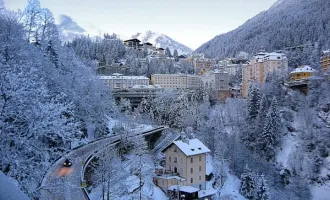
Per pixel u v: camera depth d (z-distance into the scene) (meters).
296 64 187.38
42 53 57.81
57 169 41.06
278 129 105.44
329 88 115.00
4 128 17.61
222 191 69.50
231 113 128.12
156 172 67.06
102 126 81.38
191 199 61.22
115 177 45.91
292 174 93.19
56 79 56.09
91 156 49.69
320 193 87.62
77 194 32.88
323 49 197.25
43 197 28.09
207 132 100.25
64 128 21.44
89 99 78.06
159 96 137.62
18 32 42.84
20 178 19.28
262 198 65.62
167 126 111.38
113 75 188.50
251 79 169.50
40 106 18.62
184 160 65.62
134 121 100.75
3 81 17.44
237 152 90.44
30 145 19.98
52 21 66.88
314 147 99.94
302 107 116.00
